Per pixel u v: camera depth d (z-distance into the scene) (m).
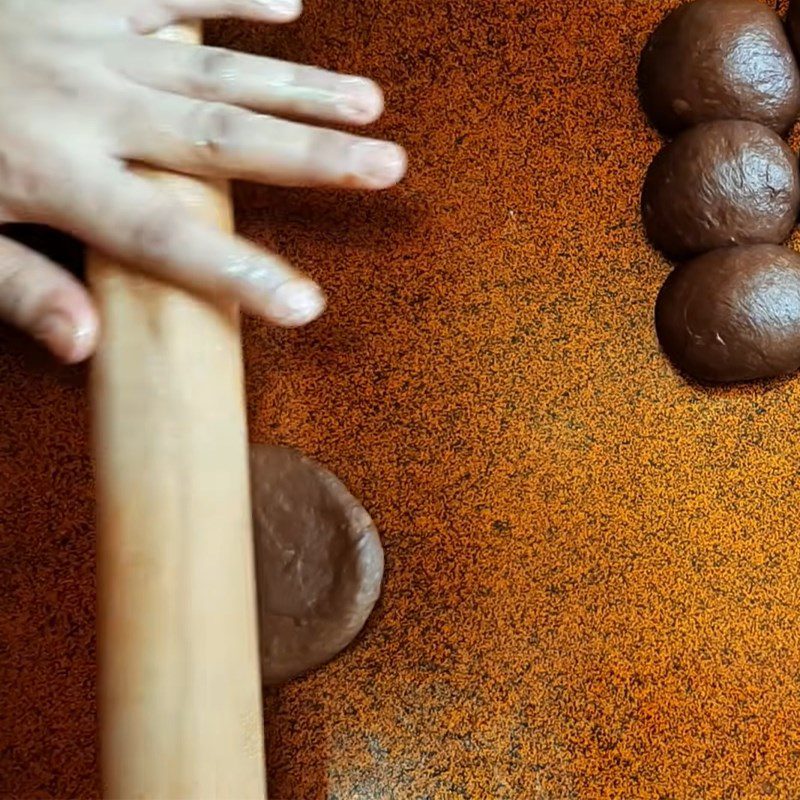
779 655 0.49
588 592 0.49
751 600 0.50
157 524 0.37
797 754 0.48
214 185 0.40
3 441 0.50
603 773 0.48
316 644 0.48
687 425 0.51
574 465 0.50
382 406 0.51
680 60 0.51
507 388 0.51
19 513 0.49
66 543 0.49
